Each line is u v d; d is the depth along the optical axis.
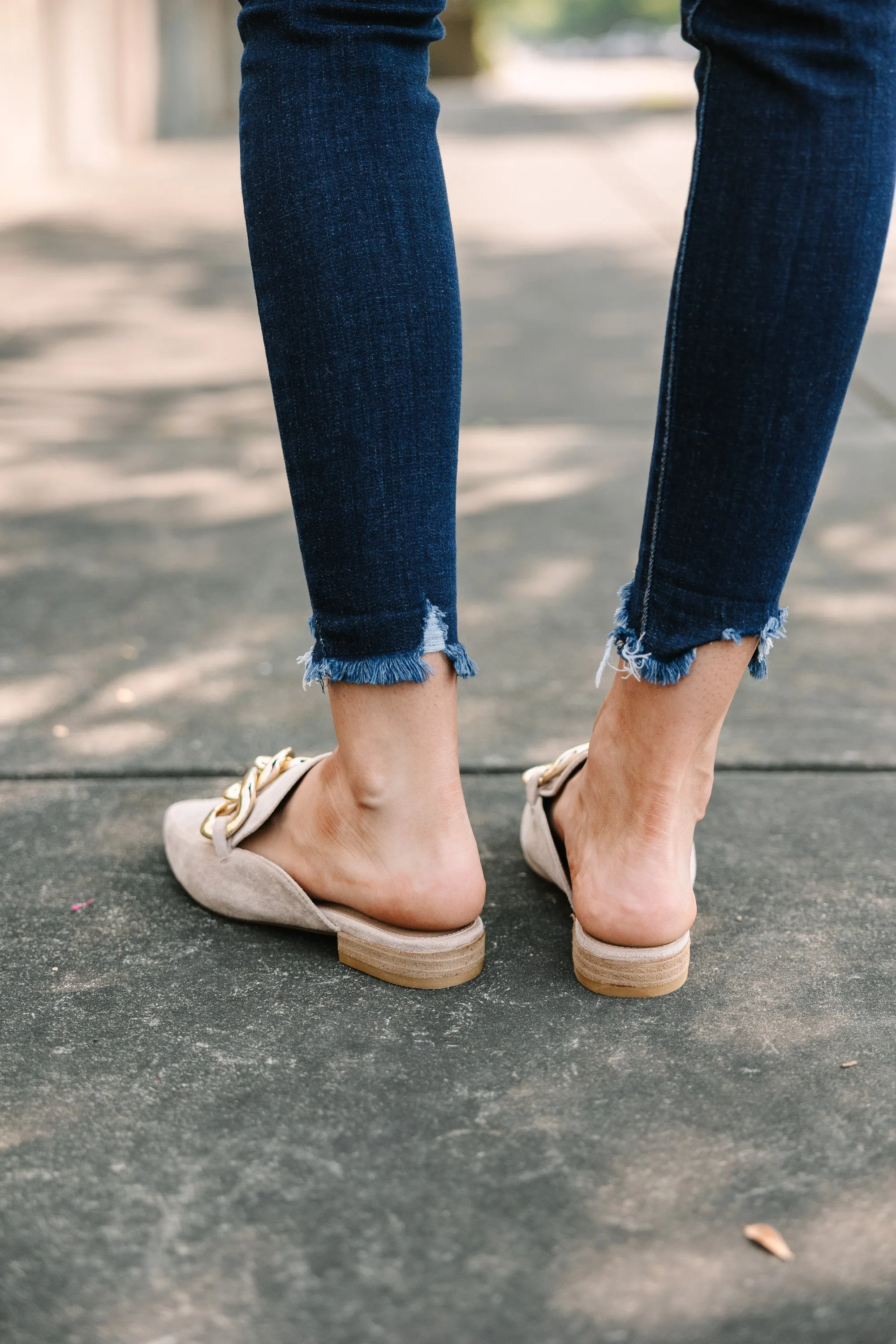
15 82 7.88
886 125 0.90
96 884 1.29
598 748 1.09
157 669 1.84
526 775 1.29
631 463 2.89
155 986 1.12
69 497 2.65
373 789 1.07
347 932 1.14
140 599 2.11
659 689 1.02
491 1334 0.76
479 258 5.44
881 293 4.74
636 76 32.31
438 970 1.11
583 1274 0.80
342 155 0.95
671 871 1.08
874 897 1.26
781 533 0.97
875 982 1.12
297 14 0.94
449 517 1.02
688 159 8.93
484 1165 0.90
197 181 8.45
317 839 1.15
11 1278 0.80
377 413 0.97
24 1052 1.03
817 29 0.88
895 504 2.60
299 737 1.63
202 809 1.29
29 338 4.08
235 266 5.35
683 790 1.08
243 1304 0.78
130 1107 0.96
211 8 14.25
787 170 0.89
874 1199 0.86
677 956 1.10
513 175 8.09
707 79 0.92
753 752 1.60
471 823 1.43
